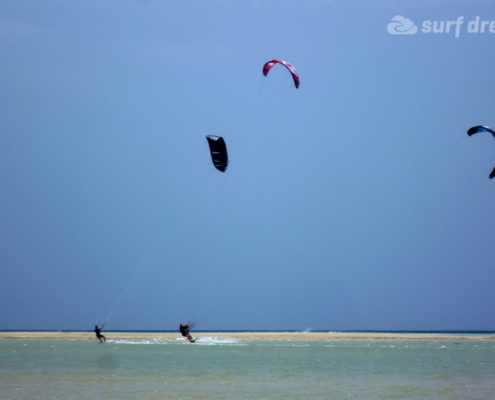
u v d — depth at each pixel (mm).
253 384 85812
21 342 173750
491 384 88938
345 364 114688
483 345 184375
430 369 107750
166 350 143375
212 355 130750
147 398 73500
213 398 73750
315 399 74375
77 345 161625
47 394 76062
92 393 76875
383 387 84875
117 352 136750
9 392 77500
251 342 184375
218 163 133875
